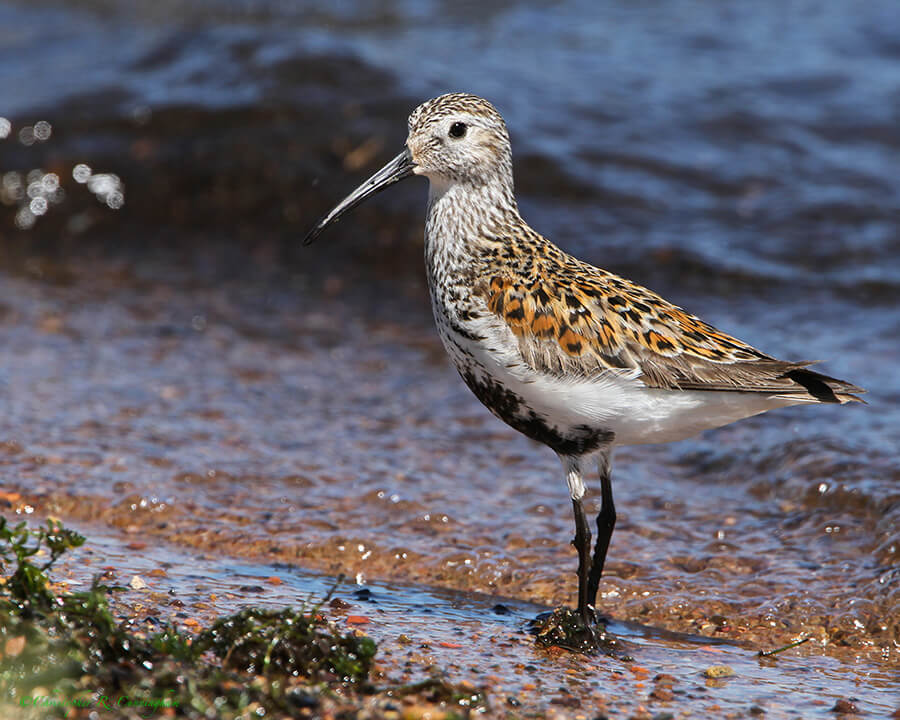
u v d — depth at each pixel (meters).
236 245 18.09
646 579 10.29
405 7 25.44
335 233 17.89
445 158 9.87
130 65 20.97
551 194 18.05
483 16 24.70
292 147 18.64
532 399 9.17
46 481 11.62
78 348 15.09
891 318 15.62
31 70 21.72
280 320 16.30
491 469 12.52
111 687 6.99
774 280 16.56
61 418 13.04
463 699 7.47
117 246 18.22
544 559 10.63
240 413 13.62
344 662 7.64
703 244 17.20
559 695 7.89
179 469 12.05
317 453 12.70
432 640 8.80
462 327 9.45
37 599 7.58
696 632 9.59
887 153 19.41
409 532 11.09
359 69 19.81
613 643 9.20
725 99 20.55
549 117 19.48
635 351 8.91
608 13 24.72
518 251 9.73
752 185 18.50
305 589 9.77
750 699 8.09
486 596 10.11
